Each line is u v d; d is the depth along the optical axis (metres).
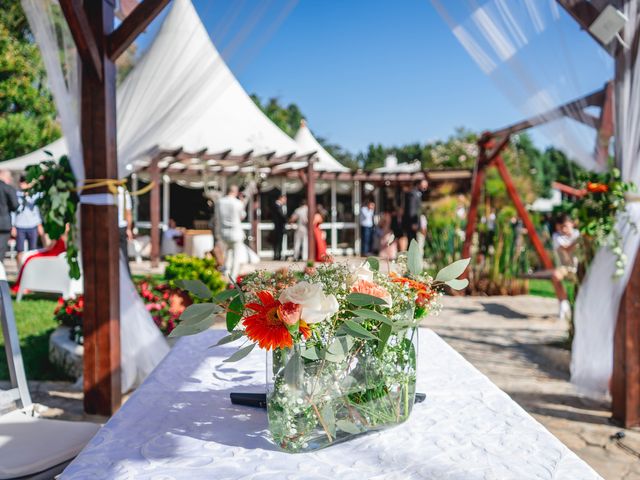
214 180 16.27
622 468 3.07
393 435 1.48
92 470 1.28
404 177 17.81
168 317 5.26
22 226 9.73
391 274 1.56
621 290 3.76
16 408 2.27
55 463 1.84
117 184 3.71
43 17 3.64
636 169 3.81
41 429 2.06
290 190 17.91
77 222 3.86
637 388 3.70
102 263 3.71
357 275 1.47
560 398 4.27
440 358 2.24
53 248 7.93
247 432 1.50
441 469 1.28
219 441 1.44
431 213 13.12
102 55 3.61
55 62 3.66
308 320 1.25
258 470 1.27
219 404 1.72
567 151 4.05
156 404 1.72
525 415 1.62
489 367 5.13
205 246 13.41
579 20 3.65
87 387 3.73
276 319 1.29
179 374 2.05
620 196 3.79
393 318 1.46
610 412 3.97
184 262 5.88
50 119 14.78
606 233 3.89
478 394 1.81
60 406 3.90
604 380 4.23
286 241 17.83
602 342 4.23
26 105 14.27
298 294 1.27
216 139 14.38
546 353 5.54
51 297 8.48
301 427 1.35
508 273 9.95
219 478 1.23
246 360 2.26
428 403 1.73
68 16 3.32
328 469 1.28
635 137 3.79
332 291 1.40
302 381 1.35
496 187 14.08
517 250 10.10
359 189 18.98
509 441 1.43
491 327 7.00
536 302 9.09
